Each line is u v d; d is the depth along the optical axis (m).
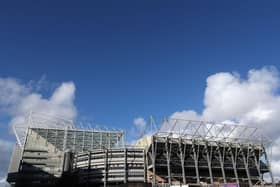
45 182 143.38
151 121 124.88
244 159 132.12
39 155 150.88
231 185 109.25
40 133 163.00
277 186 120.31
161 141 121.56
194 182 123.19
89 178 126.06
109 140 173.88
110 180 121.31
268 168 132.88
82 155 134.25
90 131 173.25
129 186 95.31
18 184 142.62
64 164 145.88
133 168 123.12
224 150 130.12
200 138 128.62
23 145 154.25
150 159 122.06
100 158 127.62
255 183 130.12
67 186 133.25
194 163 124.50
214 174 128.12
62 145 162.88
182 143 124.75
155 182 114.56
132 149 126.38
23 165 147.12
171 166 121.50
